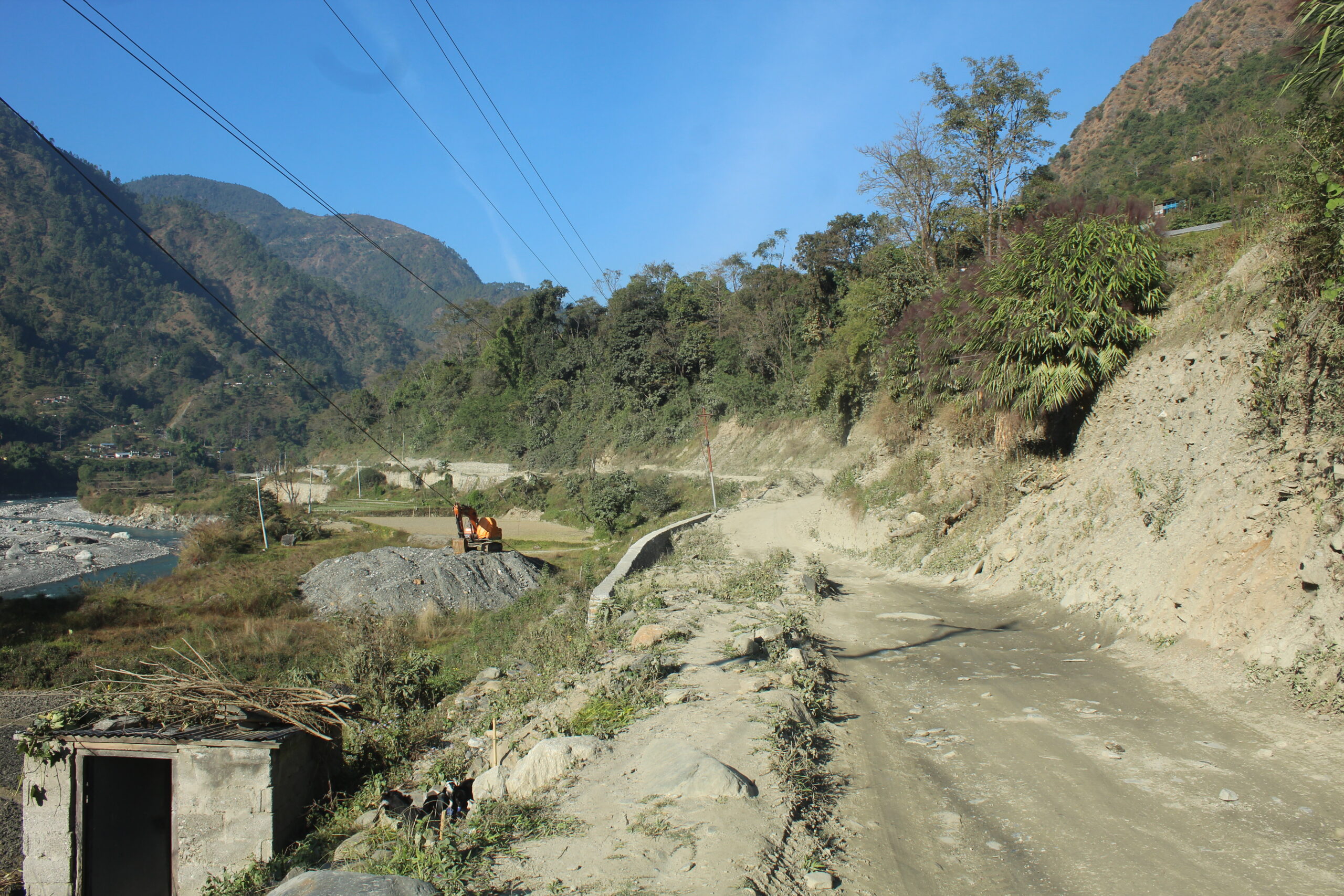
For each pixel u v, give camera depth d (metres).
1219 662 7.35
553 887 4.52
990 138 28.61
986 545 14.98
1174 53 107.12
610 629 12.31
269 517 52.47
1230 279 11.87
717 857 4.61
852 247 54.44
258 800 8.38
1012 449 16.36
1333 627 6.41
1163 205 33.53
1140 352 13.21
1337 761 5.29
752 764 5.98
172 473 133.75
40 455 130.00
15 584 46.09
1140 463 11.51
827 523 24.20
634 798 5.65
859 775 6.11
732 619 12.23
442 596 26.94
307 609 27.67
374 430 110.12
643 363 68.75
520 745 8.28
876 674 9.05
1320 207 8.90
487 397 88.06
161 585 33.12
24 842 8.70
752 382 56.66
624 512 48.03
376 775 9.37
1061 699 7.40
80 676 19.61
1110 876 4.33
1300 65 8.05
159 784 8.77
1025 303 13.91
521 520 60.03
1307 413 8.21
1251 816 4.80
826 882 4.38
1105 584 10.28
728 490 46.03
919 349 21.39
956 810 5.34
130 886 8.55
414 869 5.08
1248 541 8.02
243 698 9.27
